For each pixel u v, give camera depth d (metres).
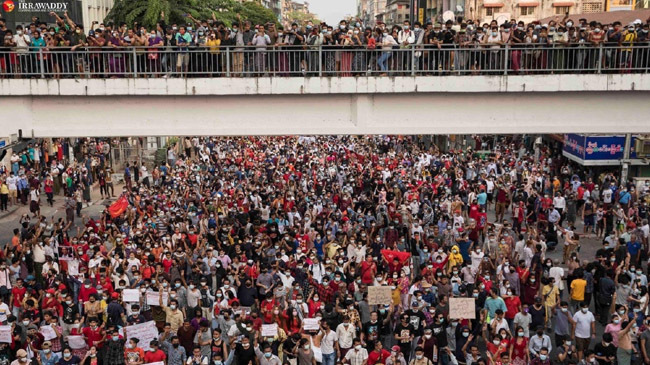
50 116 19.34
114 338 14.35
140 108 19.41
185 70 19.62
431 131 19.58
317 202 25.66
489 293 16.11
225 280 16.17
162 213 24.25
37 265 20.25
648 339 14.51
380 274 17.75
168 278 17.14
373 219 23.45
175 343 14.01
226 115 19.56
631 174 31.45
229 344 14.71
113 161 44.53
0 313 14.84
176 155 45.81
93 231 21.58
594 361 13.76
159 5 42.06
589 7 59.62
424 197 26.94
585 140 30.77
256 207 26.80
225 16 50.56
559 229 23.94
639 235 21.30
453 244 21.64
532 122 19.53
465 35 20.44
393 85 19.00
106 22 43.88
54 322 14.66
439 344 14.86
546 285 16.81
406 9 128.25
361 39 20.19
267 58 20.09
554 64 20.09
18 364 13.39
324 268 17.98
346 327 14.76
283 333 14.66
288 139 55.34
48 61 19.91
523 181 30.36
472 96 19.41
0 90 18.67
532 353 14.08
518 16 61.16
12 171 34.25
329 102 19.56
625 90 18.92
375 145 51.84
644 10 38.44
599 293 17.81
